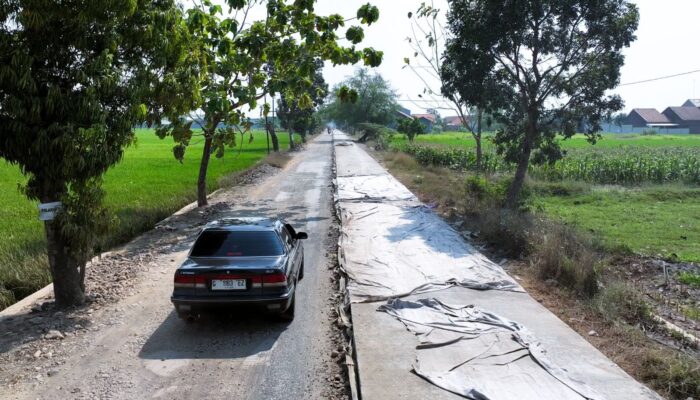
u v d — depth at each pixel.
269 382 5.53
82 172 7.54
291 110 56.03
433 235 12.88
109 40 7.53
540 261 9.59
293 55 16.97
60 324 7.24
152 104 9.71
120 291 8.84
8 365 5.97
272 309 6.69
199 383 5.51
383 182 24.67
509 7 15.44
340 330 7.04
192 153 51.56
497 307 7.65
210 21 16.16
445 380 5.24
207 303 6.54
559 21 15.92
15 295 9.07
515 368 5.52
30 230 13.05
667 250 11.95
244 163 36.75
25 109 6.82
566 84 17.19
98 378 5.62
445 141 68.69
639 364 5.76
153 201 18.41
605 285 8.61
